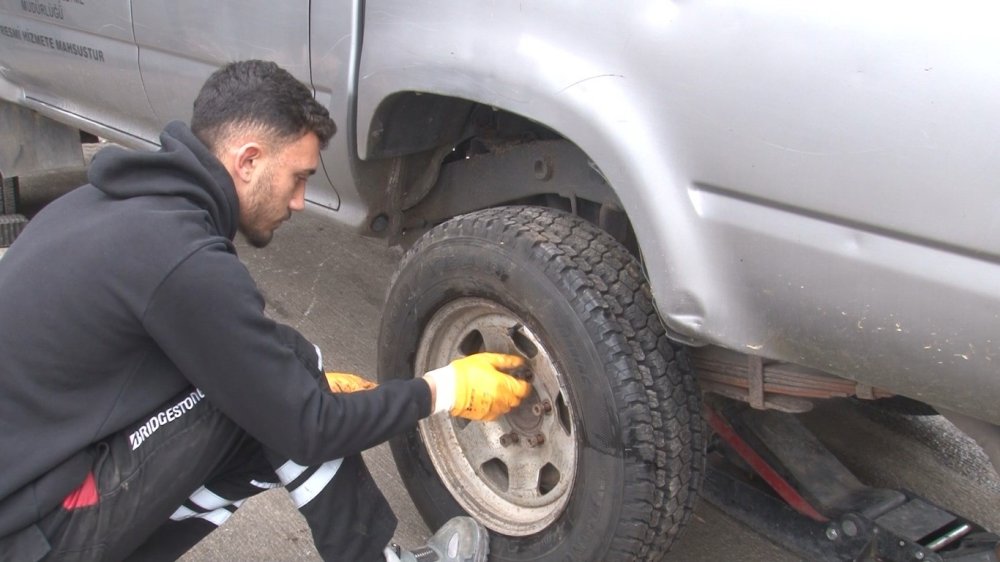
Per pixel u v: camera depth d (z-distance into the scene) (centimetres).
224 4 264
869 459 293
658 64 168
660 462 190
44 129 415
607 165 177
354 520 191
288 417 158
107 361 154
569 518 202
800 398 188
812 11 148
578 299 189
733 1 157
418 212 268
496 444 227
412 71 212
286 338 179
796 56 150
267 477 190
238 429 176
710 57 160
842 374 163
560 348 194
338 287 400
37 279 151
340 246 441
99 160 155
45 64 362
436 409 187
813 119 150
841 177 149
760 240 161
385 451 291
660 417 190
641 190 172
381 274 415
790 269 159
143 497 164
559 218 206
